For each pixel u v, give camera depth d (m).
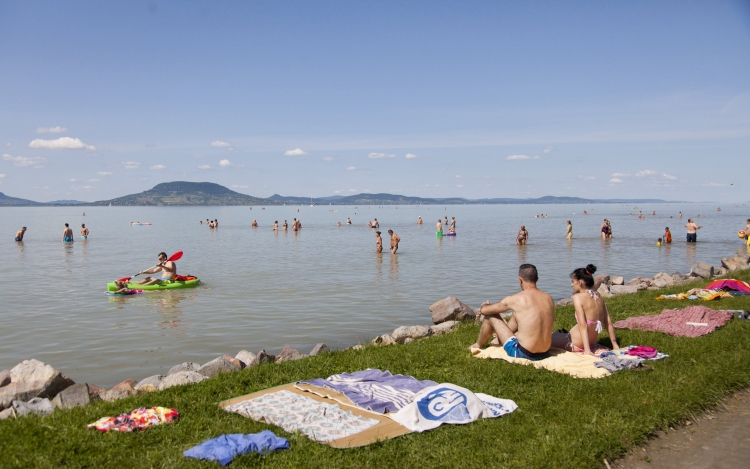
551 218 110.31
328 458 5.27
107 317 15.92
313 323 15.09
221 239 51.19
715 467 5.44
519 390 7.26
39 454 5.20
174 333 13.92
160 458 5.24
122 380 10.25
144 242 47.47
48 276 25.31
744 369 7.95
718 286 15.31
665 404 6.62
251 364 9.58
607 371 7.91
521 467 5.18
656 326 10.73
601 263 29.48
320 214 156.88
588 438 5.76
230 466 5.09
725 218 102.62
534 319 8.49
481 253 35.56
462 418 6.19
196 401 6.92
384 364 8.68
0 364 11.27
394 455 5.38
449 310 13.87
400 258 32.72
